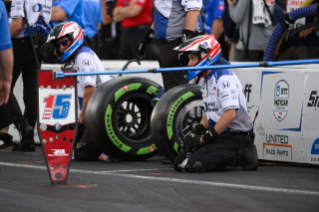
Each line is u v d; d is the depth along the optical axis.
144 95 20.45
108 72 14.59
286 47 24.52
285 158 18.45
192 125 19.33
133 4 31.06
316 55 24.41
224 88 16.47
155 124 18.77
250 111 19.58
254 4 26.34
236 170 17.08
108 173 16.17
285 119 18.45
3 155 21.41
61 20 24.12
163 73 22.16
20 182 14.24
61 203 11.51
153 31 23.11
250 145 17.02
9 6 21.80
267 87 19.05
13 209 10.97
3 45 15.12
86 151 20.22
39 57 22.70
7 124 23.97
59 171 13.98
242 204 11.37
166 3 21.38
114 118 19.70
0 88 15.64
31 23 21.84
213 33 31.89
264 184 13.95
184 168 16.39
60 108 13.88
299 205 11.26
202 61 16.73
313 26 23.20
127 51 32.31
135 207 11.11
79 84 20.38
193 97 19.03
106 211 10.77
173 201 11.69
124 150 19.84
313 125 17.69
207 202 11.56
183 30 20.73
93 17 29.11
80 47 20.12
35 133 25.80
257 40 26.73
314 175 15.95
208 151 16.64
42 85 13.72
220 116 16.88
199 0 20.75
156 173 16.34
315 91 17.66
